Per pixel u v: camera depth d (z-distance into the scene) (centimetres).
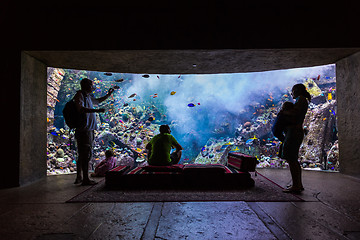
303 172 559
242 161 428
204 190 388
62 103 1304
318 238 212
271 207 299
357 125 491
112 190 396
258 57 512
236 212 281
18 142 439
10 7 452
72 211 290
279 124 385
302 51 475
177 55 494
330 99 1116
